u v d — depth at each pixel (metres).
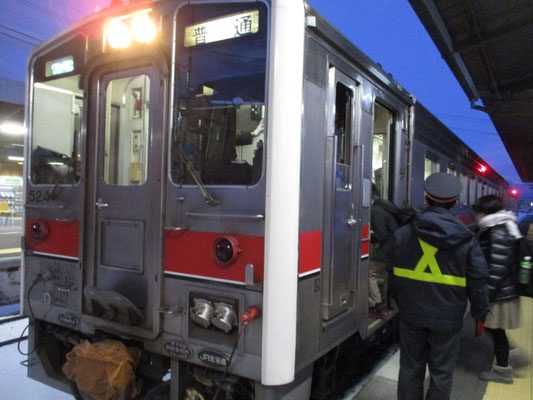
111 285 2.77
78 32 3.02
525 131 23.97
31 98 3.33
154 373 2.73
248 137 2.29
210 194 2.35
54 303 3.06
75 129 3.04
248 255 2.22
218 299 2.32
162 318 2.52
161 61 2.54
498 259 3.52
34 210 3.21
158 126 2.57
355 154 3.12
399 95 4.05
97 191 2.85
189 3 2.50
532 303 6.50
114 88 2.90
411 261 2.58
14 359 3.75
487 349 4.48
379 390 3.43
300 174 2.34
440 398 2.53
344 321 2.91
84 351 2.59
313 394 2.93
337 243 2.80
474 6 12.09
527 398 3.37
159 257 2.50
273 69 2.19
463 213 8.03
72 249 2.94
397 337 4.92
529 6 11.88
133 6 2.72
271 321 2.12
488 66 15.91
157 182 2.55
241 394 2.43
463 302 2.50
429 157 5.62
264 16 2.29
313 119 2.49
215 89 2.41
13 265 5.15
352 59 3.01
